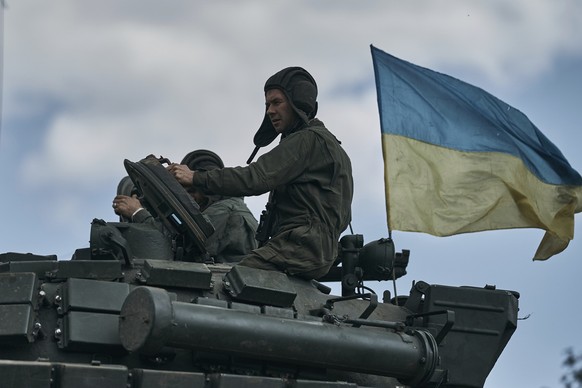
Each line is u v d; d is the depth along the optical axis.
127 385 12.79
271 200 16.38
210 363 13.96
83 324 13.36
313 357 14.04
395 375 14.79
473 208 20.14
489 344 15.78
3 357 13.05
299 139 15.98
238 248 17.50
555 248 20.91
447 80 20.70
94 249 14.60
